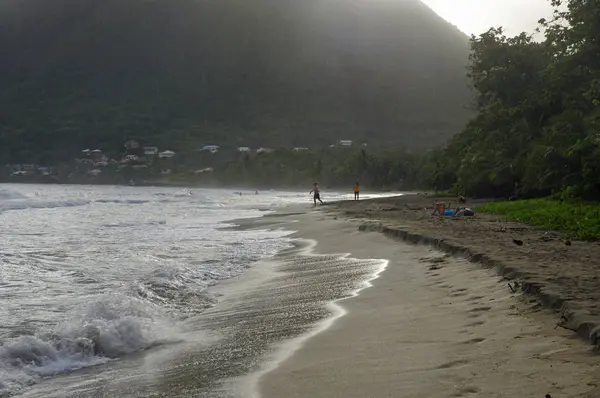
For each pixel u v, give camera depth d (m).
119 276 11.72
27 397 5.15
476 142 47.62
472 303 7.16
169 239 19.25
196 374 5.39
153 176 179.75
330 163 144.62
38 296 9.65
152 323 7.58
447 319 6.49
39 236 20.41
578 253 10.16
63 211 38.34
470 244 11.80
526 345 5.15
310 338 6.26
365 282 9.73
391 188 118.06
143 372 5.64
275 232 21.62
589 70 34.75
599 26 33.00
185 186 160.25
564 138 29.50
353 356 5.41
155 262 13.61
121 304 8.26
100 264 13.33
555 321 5.82
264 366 5.39
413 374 4.70
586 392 3.93
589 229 14.03
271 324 7.22
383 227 17.83
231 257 14.45
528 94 43.03
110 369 5.87
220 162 191.75
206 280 11.18
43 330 7.11
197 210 40.88
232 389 4.80
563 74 36.34
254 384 4.86
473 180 43.53
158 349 6.51
